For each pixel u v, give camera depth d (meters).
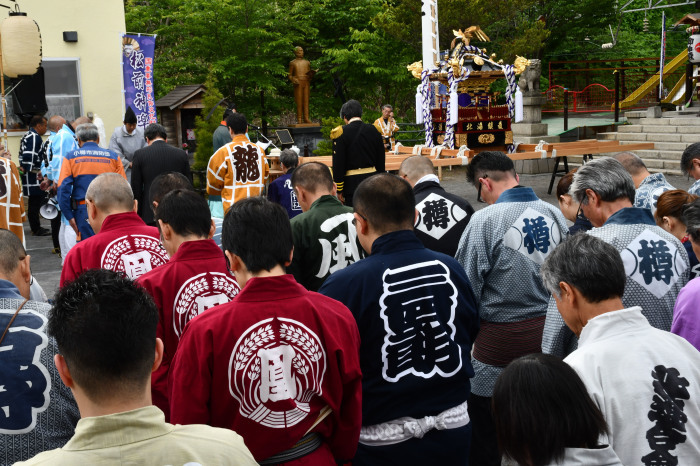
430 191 4.37
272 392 2.25
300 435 2.30
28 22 8.23
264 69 19.11
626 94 23.67
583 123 19.67
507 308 3.64
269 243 2.32
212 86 14.98
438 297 2.78
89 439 1.47
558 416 1.63
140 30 19.61
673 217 3.48
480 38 13.91
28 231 11.47
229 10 17.92
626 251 2.89
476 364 3.81
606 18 24.52
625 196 3.07
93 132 7.20
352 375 2.38
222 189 7.46
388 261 2.76
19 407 2.25
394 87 22.75
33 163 10.62
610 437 2.04
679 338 2.18
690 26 19.14
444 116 14.46
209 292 2.97
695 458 2.02
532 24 22.19
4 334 2.29
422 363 2.74
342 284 2.72
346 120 7.34
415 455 2.72
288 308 2.30
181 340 2.29
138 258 3.57
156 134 7.51
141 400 1.57
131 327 1.54
